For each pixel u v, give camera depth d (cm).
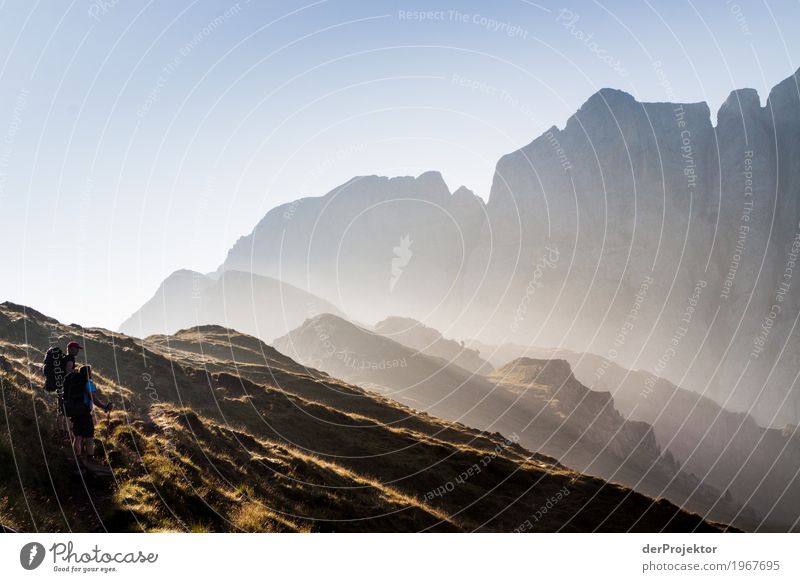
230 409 3456
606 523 3309
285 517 1811
